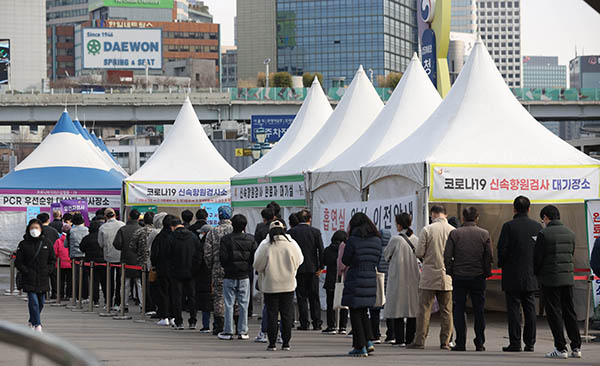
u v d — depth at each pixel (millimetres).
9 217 30031
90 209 27266
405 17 186500
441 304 11125
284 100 74000
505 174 14023
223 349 11180
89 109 75312
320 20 182875
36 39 186000
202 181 23109
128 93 74750
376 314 12094
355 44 181125
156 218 17984
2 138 146000
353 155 16922
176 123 24984
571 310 10109
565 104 74375
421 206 13891
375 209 15234
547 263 10031
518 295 10656
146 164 23984
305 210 13492
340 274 11039
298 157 18734
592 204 13039
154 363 9508
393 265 11234
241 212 20219
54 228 18703
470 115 14984
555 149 14617
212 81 175375
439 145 14312
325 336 13055
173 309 14062
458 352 10727
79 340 12219
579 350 10062
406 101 17484
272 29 186500
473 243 10602
